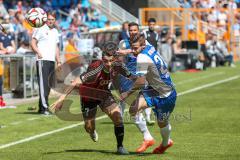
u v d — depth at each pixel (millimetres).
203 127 20031
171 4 57406
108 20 54906
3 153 15672
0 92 25891
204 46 49531
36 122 21359
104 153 15602
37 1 53594
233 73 45438
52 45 23547
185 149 16125
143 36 14875
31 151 15938
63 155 15352
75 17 48906
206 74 44375
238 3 63062
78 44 37219
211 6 60031
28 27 37969
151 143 15695
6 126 20406
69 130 19562
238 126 20281
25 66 29266
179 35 54562
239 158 14883
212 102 27609
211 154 15391
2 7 45719
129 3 57875
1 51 28484
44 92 23375
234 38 62781
